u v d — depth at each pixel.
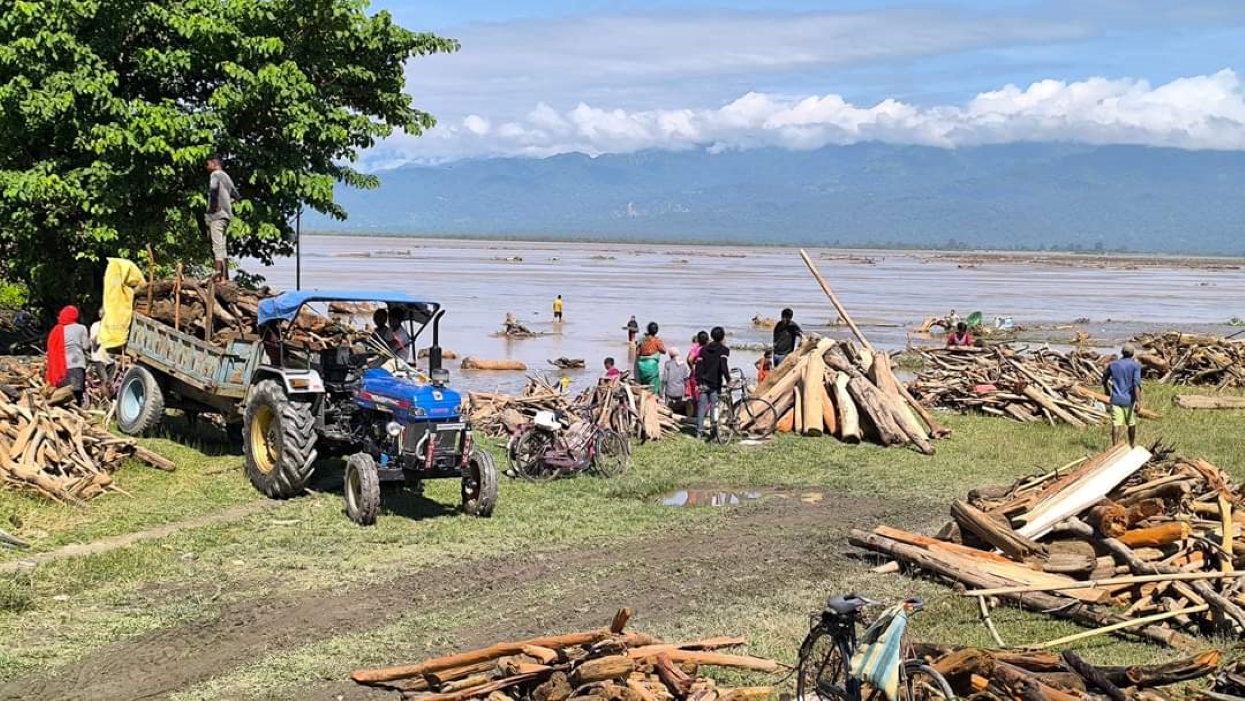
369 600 10.05
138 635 8.99
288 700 7.79
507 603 10.05
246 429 14.38
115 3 20.61
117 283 17.88
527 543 12.19
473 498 13.40
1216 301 80.50
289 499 13.76
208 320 15.81
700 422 19.56
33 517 12.04
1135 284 110.56
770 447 18.95
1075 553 10.56
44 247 21.98
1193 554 10.24
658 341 21.94
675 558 11.76
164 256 21.72
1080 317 61.19
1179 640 9.05
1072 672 7.71
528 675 7.50
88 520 12.29
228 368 15.02
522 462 15.99
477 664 7.76
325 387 14.05
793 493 15.53
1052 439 20.34
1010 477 16.69
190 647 8.78
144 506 13.05
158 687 7.97
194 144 20.56
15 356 21.48
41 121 20.16
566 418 18.78
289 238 23.58
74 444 13.83
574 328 45.94
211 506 13.27
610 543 12.34
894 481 16.33
